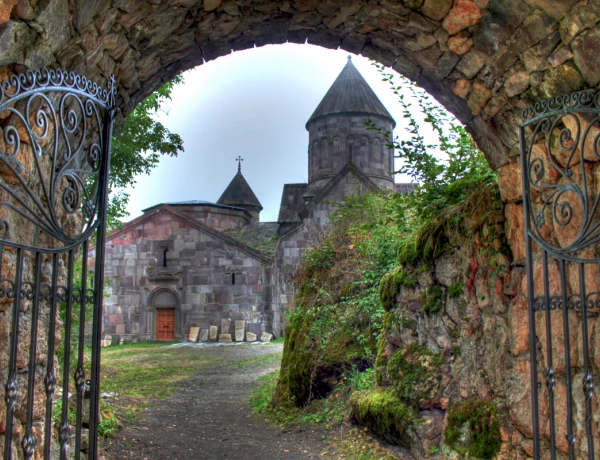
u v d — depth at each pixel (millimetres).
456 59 4574
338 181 27203
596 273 3695
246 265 26938
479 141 5184
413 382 5887
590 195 3752
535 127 4207
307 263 10508
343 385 7977
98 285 3715
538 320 4324
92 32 3506
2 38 2658
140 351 21359
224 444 6828
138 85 4867
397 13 4398
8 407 2781
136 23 3877
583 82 3656
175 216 27688
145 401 9867
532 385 3900
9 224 3123
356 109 30328
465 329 5375
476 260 5234
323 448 6371
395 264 8438
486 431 4828
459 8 3982
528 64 3973
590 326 3736
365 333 8109
